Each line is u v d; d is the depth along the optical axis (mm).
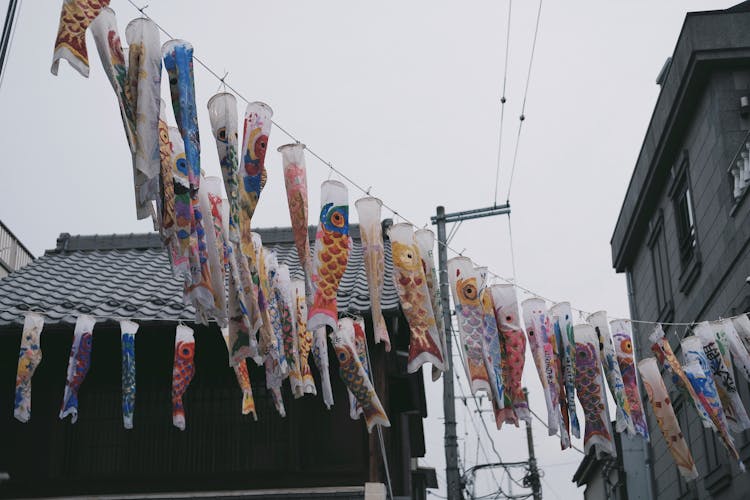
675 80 16219
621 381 10133
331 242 8109
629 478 23000
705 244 15680
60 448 11375
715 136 14984
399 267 8906
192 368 10141
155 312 11883
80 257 15578
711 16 15273
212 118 7336
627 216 20922
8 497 11141
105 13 6508
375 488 10914
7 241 19812
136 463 11305
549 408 9469
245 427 11430
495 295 9727
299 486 11141
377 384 11367
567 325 9984
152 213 7000
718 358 10648
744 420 10531
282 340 9141
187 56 6793
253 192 7500
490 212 17188
